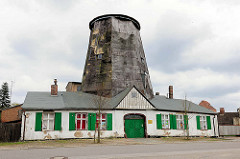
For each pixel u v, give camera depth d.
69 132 20.47
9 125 19.81
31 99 21.53
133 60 27.56
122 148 13.34
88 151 12.03
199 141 18.92
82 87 27.72
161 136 22.84
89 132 21.05
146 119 22.73
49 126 20.44
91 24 31.09
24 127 19.64
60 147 14.05
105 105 21.92
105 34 28.23
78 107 21.12
